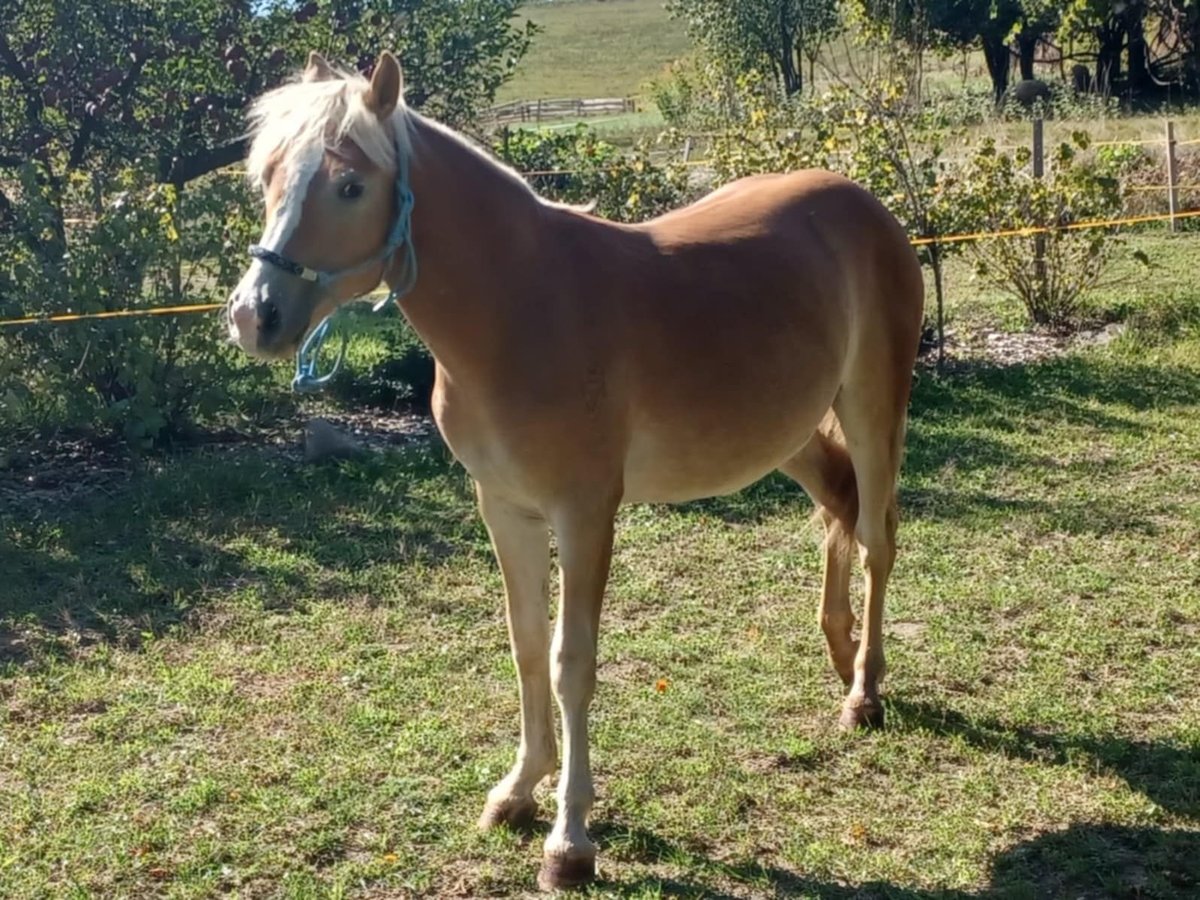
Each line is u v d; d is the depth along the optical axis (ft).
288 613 17.71
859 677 14.52
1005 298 38.17
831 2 92.07
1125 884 11.27
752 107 35.58
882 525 14.46
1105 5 48.62
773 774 13.42
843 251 14.05
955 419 26.63
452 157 10.86
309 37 35.06
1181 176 49.01
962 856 11.82
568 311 11.05
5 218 27.91
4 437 24.84
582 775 11.40
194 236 25.48
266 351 9.80
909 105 34.53
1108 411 26.96
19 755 13.93
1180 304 34.40
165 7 32.83
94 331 24.32
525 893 11.42
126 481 23.39
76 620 17.48
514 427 10.91
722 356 12.08
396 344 29.55
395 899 11.35
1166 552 19.35
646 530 20.76
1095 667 15.71
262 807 12.76
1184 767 13.16
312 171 9.90
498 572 19.07
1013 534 20.25
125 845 12.16
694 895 11.26
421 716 14.71
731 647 16.60
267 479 22.91
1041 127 36.42
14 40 32.63
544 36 236.22
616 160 34.53
